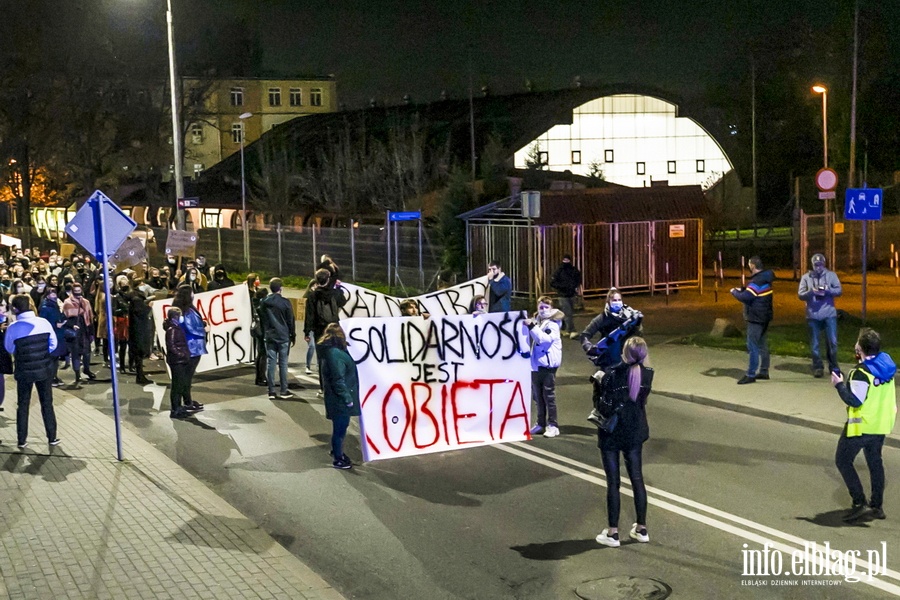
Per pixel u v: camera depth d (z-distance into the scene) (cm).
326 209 4547
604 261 2653
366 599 667
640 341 751
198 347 1306
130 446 1092
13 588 655
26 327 1073
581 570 710
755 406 1245
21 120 4891
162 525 793
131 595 640
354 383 1033
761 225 5850
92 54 5025
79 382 1616
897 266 3309
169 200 5834
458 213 2845
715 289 2638
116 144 5200
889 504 854
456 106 6197
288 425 1231
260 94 8612
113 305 1741
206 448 1113
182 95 5434
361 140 4831
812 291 1401
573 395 1402
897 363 1491
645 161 6469
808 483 923
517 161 5781
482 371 1098
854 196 1494
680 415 1242
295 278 3491
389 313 1430
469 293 1493
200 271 2225
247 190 5519
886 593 657
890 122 5103
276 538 795
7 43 4747
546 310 1132
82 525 794
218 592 645
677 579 688
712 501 870
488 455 1058
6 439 1134
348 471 1005
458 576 705
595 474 970
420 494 916
